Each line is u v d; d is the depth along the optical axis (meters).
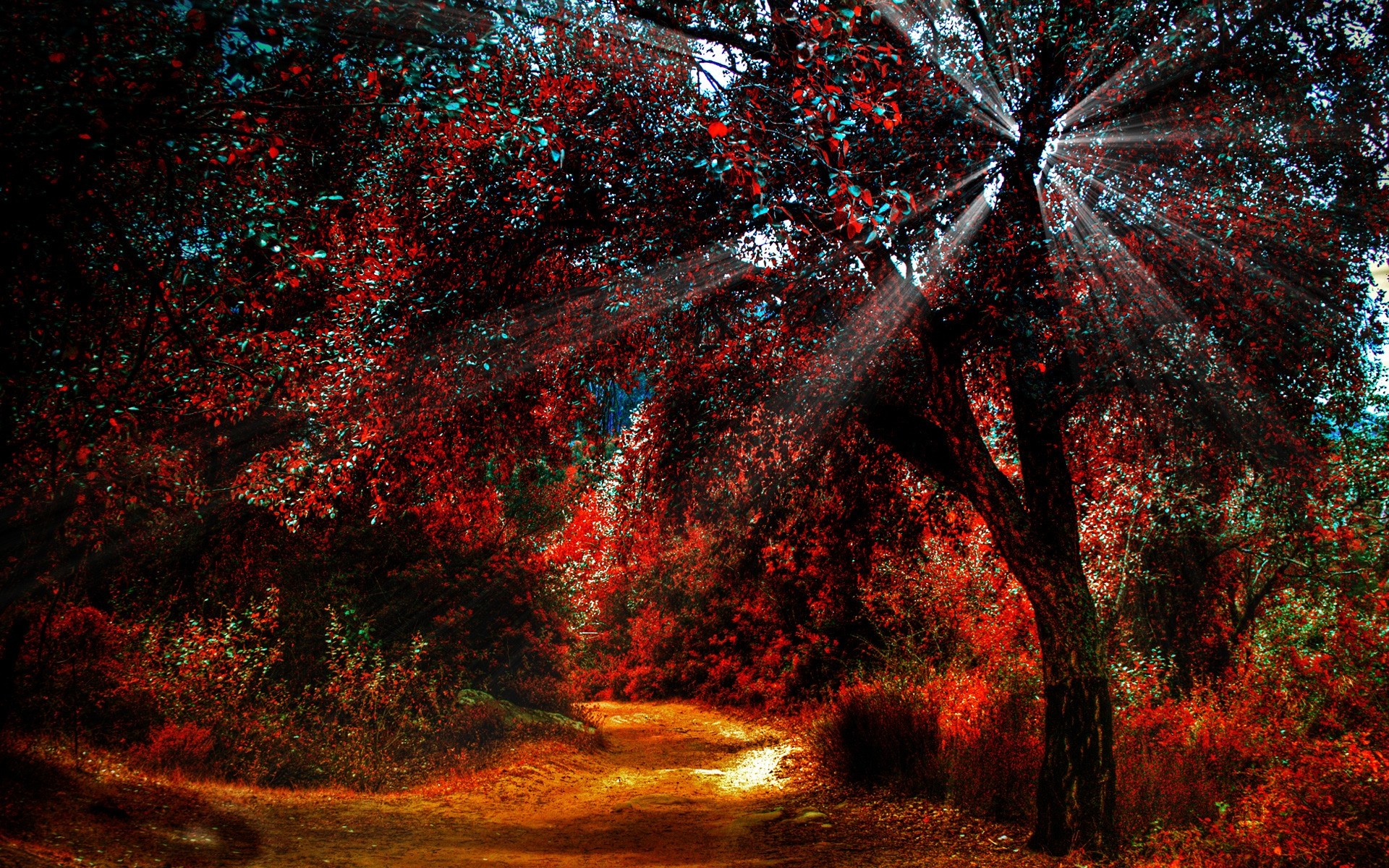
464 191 7.95
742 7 6.76
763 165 5.55
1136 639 12.45
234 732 10.15
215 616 11.61
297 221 6.26
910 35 7.09
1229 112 7.19
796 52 5.79
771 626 20.50
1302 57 7.28
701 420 8.50
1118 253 7.21
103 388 5.37
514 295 8.49
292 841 7.16
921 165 7.18
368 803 9.34
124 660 9.44
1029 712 9.56
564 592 19.17
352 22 4.54
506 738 13.87
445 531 14.88
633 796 10.77
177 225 5.58
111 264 5.46
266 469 8.34
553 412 9.50
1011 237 6.94
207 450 9.48
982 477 7.43
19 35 3.70
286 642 12.41
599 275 8.53
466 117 5.36
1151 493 10.67
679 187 7.77
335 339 7.48
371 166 8.08
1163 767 7.41
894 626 15.29
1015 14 7.24
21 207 4.08
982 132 7.12
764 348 8.39
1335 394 8.39
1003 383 9.44
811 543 10.50
